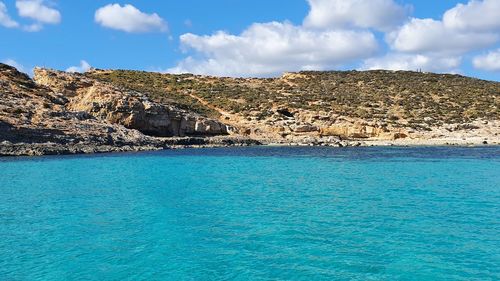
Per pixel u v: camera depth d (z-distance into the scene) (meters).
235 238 19.44
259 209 25.03
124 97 79.19
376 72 147.62
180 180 36.12
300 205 26.05
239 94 118.12
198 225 21.59
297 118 100.56
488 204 25.98
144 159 52.84
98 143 62.72
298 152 66.00
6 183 33.91
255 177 38.19
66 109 71.25
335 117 98.12
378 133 90.12
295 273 15.50
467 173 40.16
